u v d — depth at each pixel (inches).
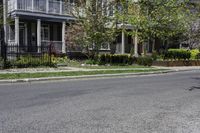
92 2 984.3
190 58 1207.6
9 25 1066.7
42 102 349.1
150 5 997.2
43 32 1192.8
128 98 381.4
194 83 565.0
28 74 647.8
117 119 268.8
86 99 371.6
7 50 848.3
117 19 1038.4
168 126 247.1
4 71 701.9
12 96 392.2
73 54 1125.7
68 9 1076.5
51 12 1103.6
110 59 1035.3
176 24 1061.8
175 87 501.4
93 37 981.8
